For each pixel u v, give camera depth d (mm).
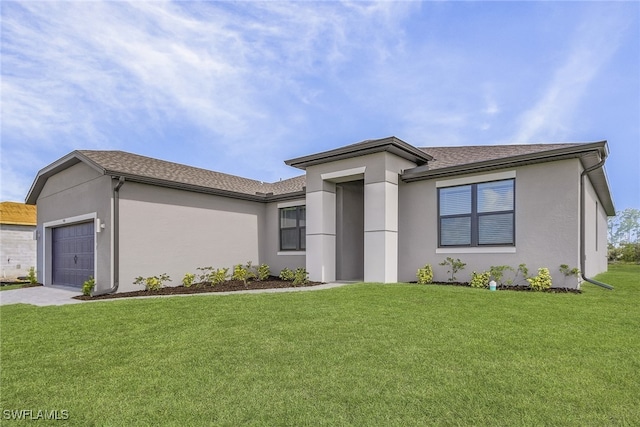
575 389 3854
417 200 12898
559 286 10062
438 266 12312
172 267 13656
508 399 3670
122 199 12352
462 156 13633
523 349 5059
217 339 5852
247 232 16656
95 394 4031
